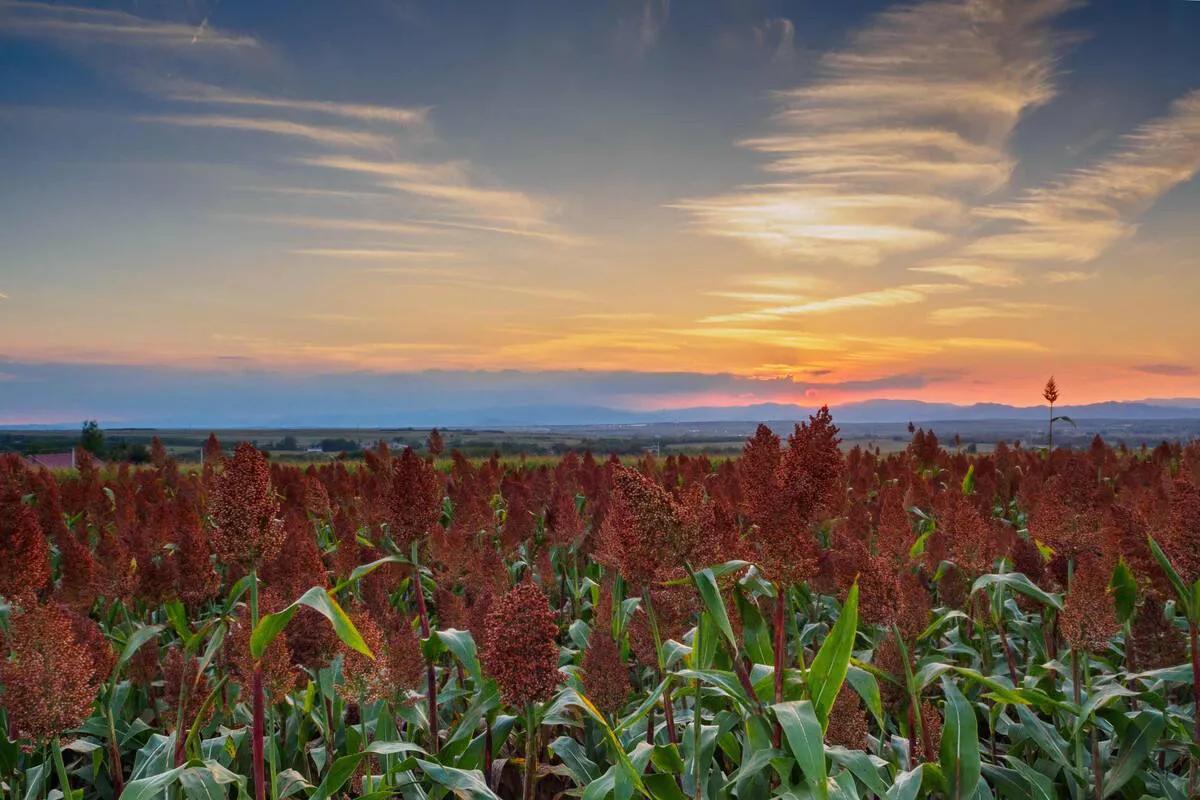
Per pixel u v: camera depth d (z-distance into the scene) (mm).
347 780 5031
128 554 7191
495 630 4461
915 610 5277
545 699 4496
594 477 13734
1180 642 5547
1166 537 5289
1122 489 11281
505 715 5871
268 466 4648
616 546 5109
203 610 9648
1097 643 5359
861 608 4816
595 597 8195
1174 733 5992
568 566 10547
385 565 7332
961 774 4480
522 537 9977
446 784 4766
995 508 14336
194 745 5250
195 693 5570
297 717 6516
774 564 4133
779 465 4402
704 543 4312
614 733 4555
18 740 5254
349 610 5875
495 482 14219
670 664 5629
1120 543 5727
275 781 4914
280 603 5207
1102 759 5977
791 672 4523
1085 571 5453
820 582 5754
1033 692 5234
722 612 4176
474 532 9781
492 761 5848
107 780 6492
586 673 4973
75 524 12688
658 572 4727
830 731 4738
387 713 5465
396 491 6172
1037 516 6754
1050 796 5402
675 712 6297
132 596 7074
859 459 17750
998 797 6254
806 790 4070
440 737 6312
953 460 17062
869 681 4762
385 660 4980
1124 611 6086
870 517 9133
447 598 6348
